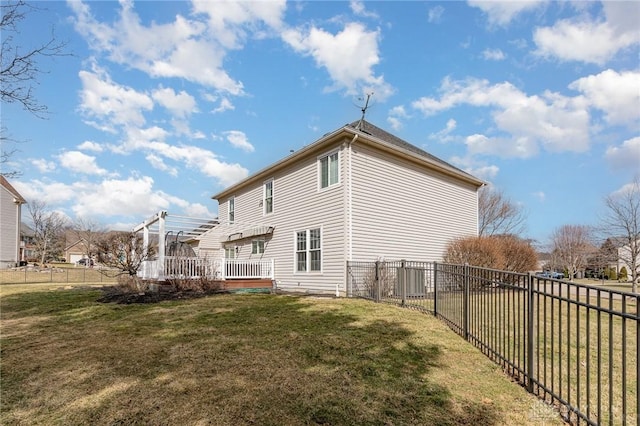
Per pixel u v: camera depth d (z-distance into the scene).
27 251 50.97
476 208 17.73
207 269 13.20
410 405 3.29
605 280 34.09
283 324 6.68
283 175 15.49
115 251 12.45
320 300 10.02
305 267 13.66
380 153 13.23
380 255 12.80
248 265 14.41
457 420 3.01
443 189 15.87
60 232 51.16
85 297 11.59
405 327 6.33
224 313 7.95
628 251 21.00
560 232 36.53
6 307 9.79
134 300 10.23
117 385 3.85
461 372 4.13
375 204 12.85
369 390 3.62
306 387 3.72
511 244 15.98
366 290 10.97
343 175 12.16
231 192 20.12
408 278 9.41
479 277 5.29
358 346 5.16
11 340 5.92
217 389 3.70
